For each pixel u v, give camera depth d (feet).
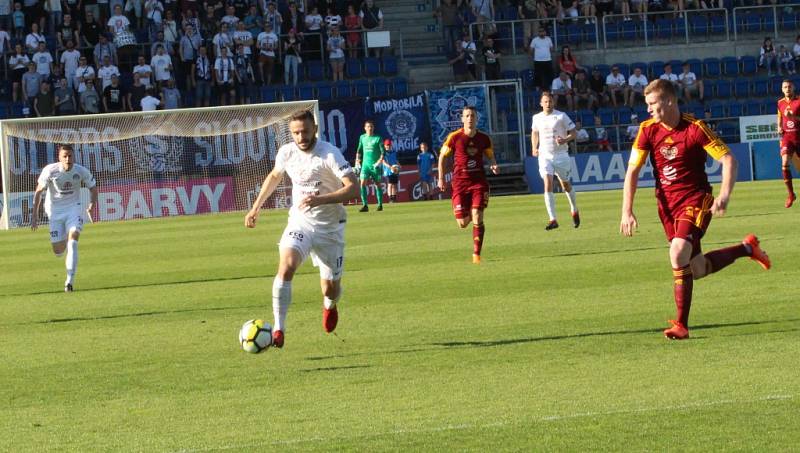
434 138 190.39
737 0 226.79
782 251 72.84
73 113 188.24
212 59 199.72
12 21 202.39
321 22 210.18
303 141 46.70
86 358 48.85
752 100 214.28
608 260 73.46
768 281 60.23
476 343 47.42
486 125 192.95
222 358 47.11
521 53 217.56
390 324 53.72
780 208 110.63
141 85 189.57
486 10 215.31
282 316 44.78
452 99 191.52
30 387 43.09
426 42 221.87
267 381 41.91
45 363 48.19
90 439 34.30
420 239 97.09
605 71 215.10
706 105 210.38
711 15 222.89
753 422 32.42
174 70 198.49
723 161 44.73
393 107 188.85
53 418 37.55
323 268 47.83
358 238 101.19
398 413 35.65
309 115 46.85
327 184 47.29
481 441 31.83
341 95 203.62
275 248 97.55
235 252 95.76
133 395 40.63
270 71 201.36
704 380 37.99
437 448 31.32
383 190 179.22
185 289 71.97
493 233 98.94
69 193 76.54
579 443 31.17
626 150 194.90
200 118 167.02
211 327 55.77
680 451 30.09
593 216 112.37
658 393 36.50
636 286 61.41
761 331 46.34
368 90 204.85
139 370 45.37
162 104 190.60
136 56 201.46
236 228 125.49
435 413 35.37
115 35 196.34
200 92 193.77
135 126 165.17
